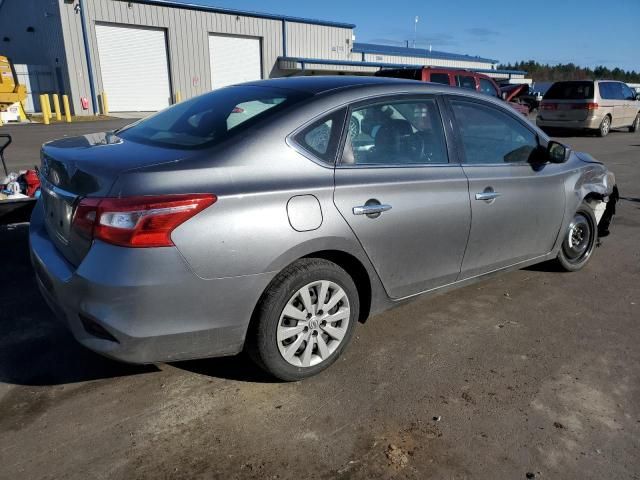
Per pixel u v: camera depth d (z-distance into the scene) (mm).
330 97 3066
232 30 30422
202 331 2574
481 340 3580
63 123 20875
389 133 3254
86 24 25094
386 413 2764
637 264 5215
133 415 2699
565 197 4348
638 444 2592
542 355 3404
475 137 3742
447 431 2641
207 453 2447
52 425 2609
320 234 2795
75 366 3125
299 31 33844
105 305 2395
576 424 2727
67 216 2650
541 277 4777
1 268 4547
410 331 3680
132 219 2352
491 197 3666
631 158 12578
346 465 2396
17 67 25062
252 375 3074
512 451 2516
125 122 21828
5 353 3234
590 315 4020
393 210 3105
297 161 2814
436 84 3639
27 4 27250
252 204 2582
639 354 3453
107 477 2293
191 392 2902
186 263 2438
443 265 3518
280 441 2537
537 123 18141
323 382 3025
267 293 2732
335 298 2996
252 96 3242
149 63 27812
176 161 2596
